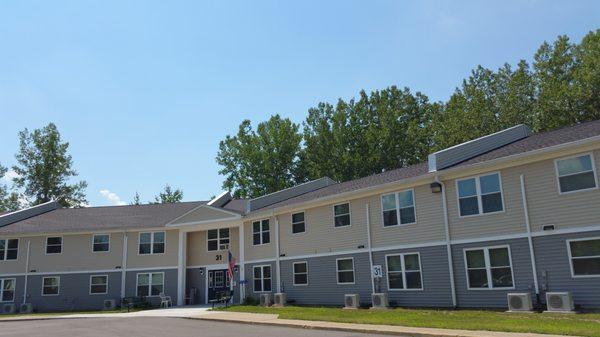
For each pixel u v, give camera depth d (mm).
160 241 36438
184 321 23391
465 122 45719
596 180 17891
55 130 66750
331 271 27062
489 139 25047
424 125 55031
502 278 20078
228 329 18953
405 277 23516
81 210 42875
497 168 20656
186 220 35281
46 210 43562
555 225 18766
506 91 46000
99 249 36656
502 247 20203
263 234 31969
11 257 36750
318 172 54938
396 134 53438
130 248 36500
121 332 19047
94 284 36094
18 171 65188
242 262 33000
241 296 32469
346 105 56469
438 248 22344
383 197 25000
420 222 23203
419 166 27969
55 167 66312
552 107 40562
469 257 21234
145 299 35438
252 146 59000
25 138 65875
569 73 42062
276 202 34281
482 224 20938
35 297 36062
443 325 15891
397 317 18766
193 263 36281
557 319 15945
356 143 55094
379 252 24750
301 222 29344
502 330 14336
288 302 29156
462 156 23688
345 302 24875
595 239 17734
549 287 18672
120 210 42031
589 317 16047
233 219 33406
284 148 58156
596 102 38875
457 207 21859
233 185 59188
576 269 18109
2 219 38875
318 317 20438
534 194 19500
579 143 18062
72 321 26250
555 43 43281
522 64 45031
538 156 19297
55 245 36875
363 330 16312
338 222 27109
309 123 57875
